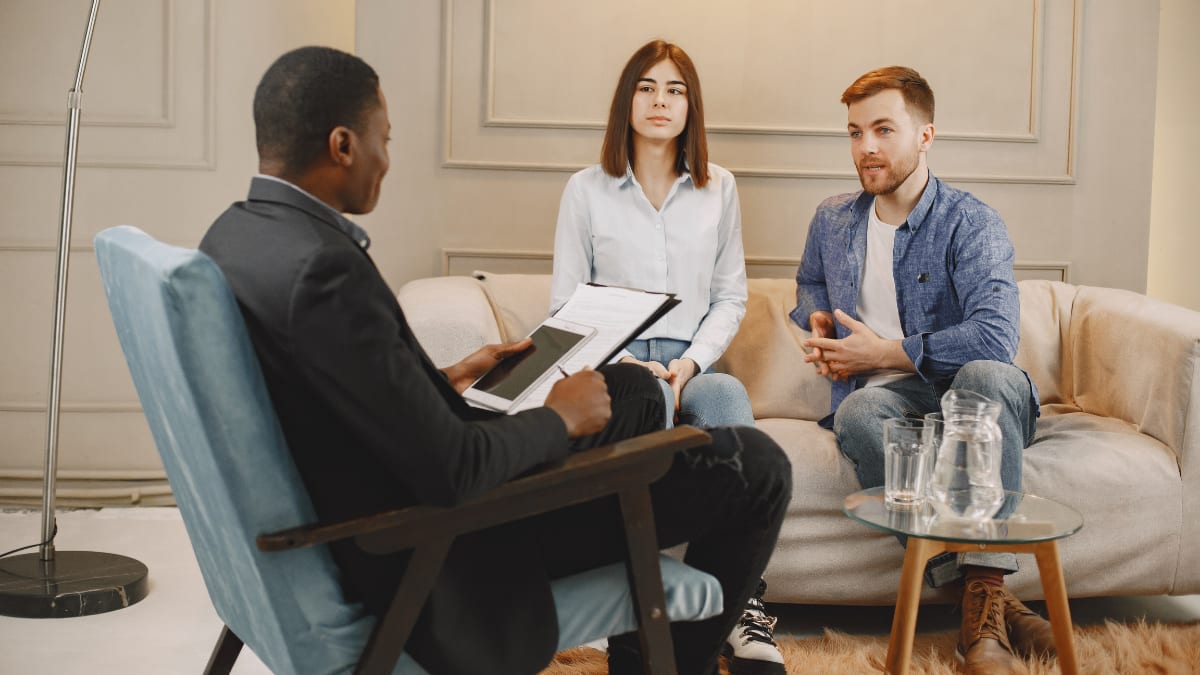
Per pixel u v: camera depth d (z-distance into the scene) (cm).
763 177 314
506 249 313
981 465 184
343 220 142
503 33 306
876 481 224
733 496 157
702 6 308
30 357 319
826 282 267
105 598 237
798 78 312
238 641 176
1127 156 318
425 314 230
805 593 231
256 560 131
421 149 308
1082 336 278
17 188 313
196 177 319
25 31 310
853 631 238
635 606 148
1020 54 314
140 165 315
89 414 321
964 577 221
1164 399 239
